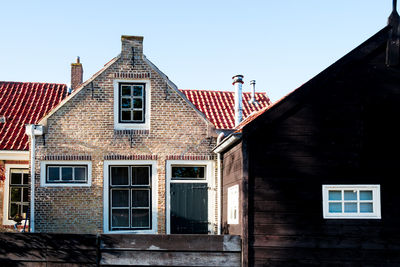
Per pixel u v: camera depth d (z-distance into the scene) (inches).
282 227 409.4
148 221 514.9
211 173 529.3
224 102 684.1
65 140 512.1
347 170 416.5
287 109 418.9
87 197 506.9
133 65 531.5
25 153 546.6
